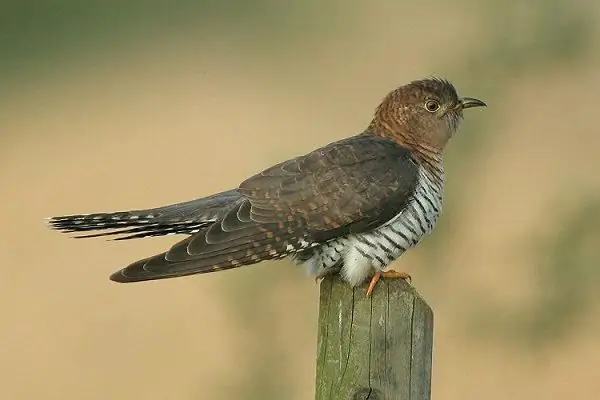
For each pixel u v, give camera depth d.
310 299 12.12
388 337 6.46
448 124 8.38
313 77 21.73
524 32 18.83
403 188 7.73
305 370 11.97
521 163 16.06
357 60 21.97
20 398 12.80
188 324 13.88
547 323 12.88
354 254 7.61
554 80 18.58
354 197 7.62
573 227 13.68
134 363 13.23
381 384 6.45
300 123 19.67
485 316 12.83
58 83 22.97
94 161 19.39
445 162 14.45
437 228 13.59
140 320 14.23
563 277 13.16
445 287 13.21
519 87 18.23
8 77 23.45
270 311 12.23
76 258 16.16
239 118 20.20
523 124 17.34
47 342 14.04
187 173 18.48
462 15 22.33
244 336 12.26
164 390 12.45
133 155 19.42
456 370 12.53
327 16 24.52
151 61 23.53
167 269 7.29
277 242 7.55
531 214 14.42
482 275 13.33
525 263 13.48
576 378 12.37
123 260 15.99
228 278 12.30
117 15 24.78
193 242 7.43
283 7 25.14
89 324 14.34
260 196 7.69
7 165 19.58
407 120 8.30
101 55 24.14
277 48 23.41
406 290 6.57
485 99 16.97
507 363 12.67
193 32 24.67
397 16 23.75
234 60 23.17
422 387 6.48
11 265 16.08
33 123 21.19
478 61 18.27
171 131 20.14
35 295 15.22
